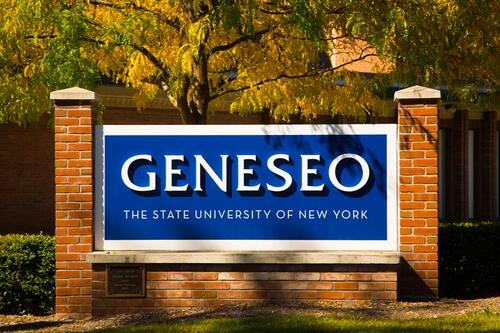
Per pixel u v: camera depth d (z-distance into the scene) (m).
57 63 10.73
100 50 11.90
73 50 10.67
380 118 21.22
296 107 13.94
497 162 24.48
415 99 9.59
